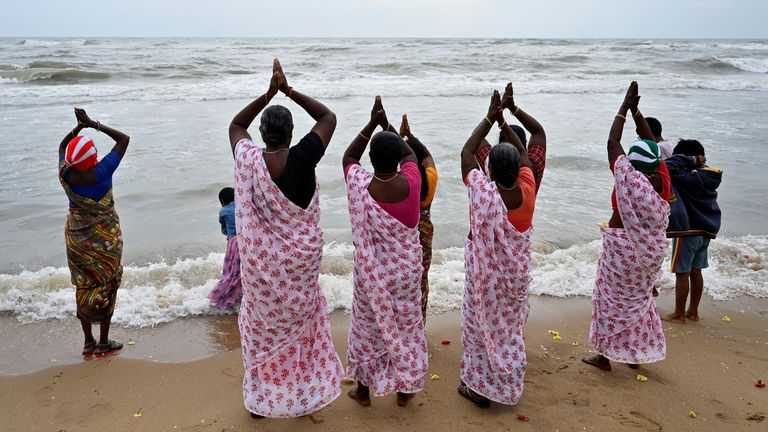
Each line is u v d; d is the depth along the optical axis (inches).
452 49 2027.6
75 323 204.1
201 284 238.1
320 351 137.7
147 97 765.3
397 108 706.8
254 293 126.6
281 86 132.7
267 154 124.4
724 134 557.9
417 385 142.5
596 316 167.8
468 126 584.1
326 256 263.9
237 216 124.0
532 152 154.9
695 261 205.0
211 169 415.2
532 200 140.9
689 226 198.8
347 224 315.6
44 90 792.9
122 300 219.3
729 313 216.7
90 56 1469.0
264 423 141.5
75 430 139.8
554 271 251.6
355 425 141.2
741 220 327.6
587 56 1606.8
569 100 822.5
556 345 189.3
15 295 219.1
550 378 165.6
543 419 144.3
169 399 154.3
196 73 1047.0
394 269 135.9
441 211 338.3
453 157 455.8
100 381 164.4
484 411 148.0
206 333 198.7
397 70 1218.6
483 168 158.9
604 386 161.2
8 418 145.1
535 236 301.3
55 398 155.2
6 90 785.6
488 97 844.0
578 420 143.9
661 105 773.9
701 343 189.9
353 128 561.9
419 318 143.5
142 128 550.6
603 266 164.9
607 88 962.1
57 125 554.3
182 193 362.6
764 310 219.8
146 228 303.9
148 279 239.0
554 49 2103.8
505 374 143.3
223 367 173.3
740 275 252.8
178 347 187.5
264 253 123.9
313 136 127.0
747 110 724.0
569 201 363.9
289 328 131.2
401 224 134.3
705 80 1109.7
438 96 850.1
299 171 124.3
